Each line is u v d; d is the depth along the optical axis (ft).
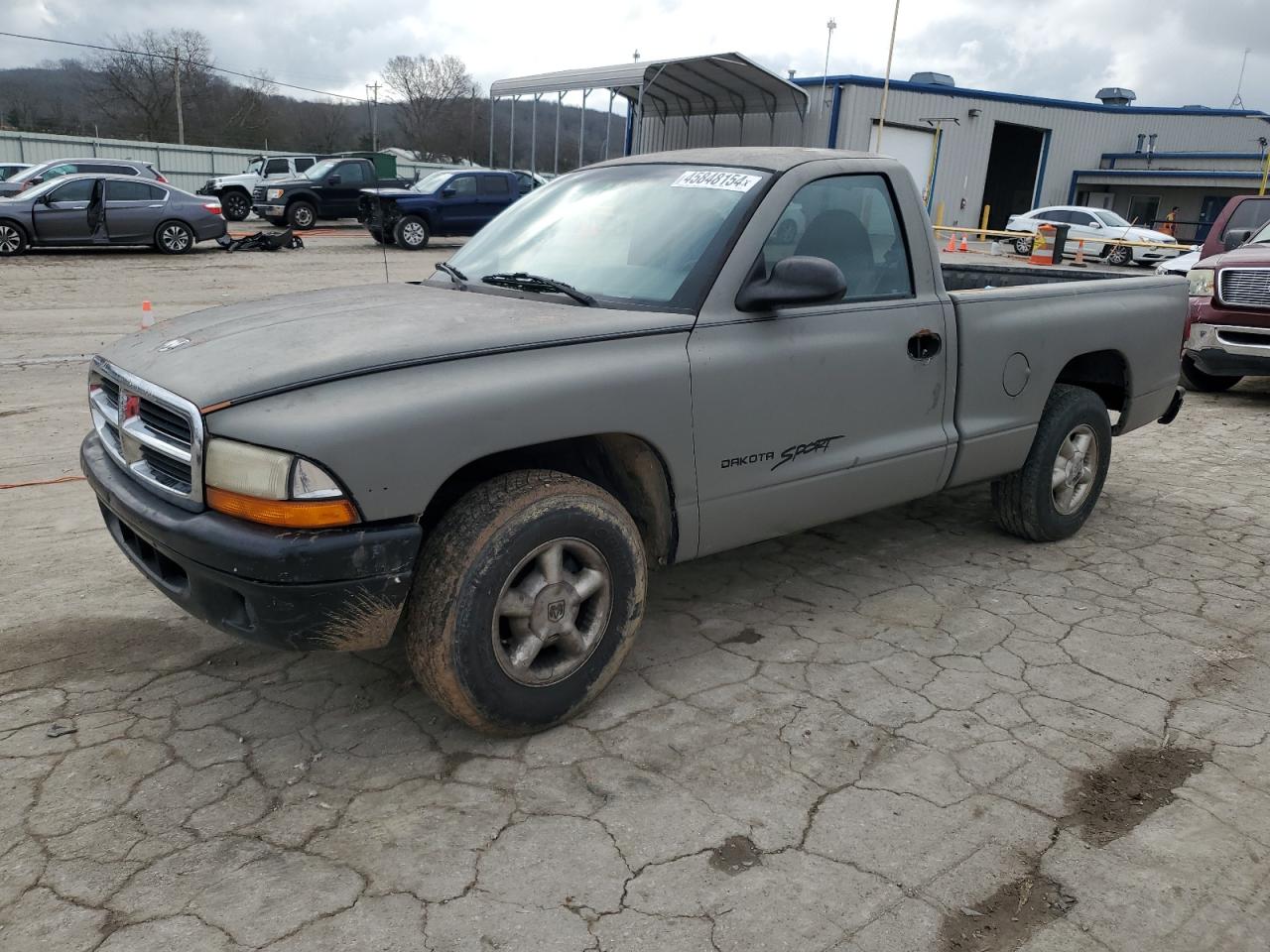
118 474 9.80
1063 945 7.32
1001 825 8.69
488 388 8.85
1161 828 8.70
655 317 10.26
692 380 10.25
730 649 12.02
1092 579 14.51
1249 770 9.64
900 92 99.81
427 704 10.55
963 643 12.30
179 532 8.39
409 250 73.97
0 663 11.23
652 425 9.98
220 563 8.18
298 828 8.44
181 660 11.41
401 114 250.37
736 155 12.28
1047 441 15.01
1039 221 85.30
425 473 8.45
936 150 105.81
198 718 10.18
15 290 47.06
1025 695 11.00
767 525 11.55
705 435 10.50
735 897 7.71
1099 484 16.31
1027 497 15.21
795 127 99.71
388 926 7.32
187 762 9.39
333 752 9.61
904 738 10.06
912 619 12.99
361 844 8.25
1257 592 14.10
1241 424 25.90
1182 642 12.44
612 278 11.21
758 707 10.61
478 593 8.95
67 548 14.83
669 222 11.51
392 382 8.50
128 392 9.48
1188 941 7.40
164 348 9.80
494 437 8.83
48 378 27.96
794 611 13.19
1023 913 7.63
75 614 12.56
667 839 8.39
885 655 11.91
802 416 11.39
